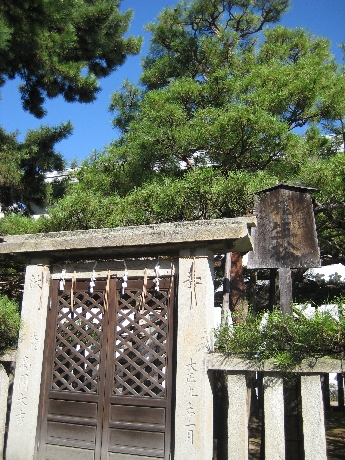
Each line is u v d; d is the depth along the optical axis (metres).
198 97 9.20
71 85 9.70
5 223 8.00
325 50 11.16
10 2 7.07
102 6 9.78
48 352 4.99
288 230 5.80
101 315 4.92
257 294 11.93
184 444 4.18
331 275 11.47
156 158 8.73
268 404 4.15
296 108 8.95
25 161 9.62
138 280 4.88
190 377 4.32
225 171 8.12
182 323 4.48
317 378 4.05
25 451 4.66
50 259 5.25
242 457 4.11
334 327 3.90
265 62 10.46
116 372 4.69
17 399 4.85
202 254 4.63
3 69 8.60
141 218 7.01
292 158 8.10
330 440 7.84
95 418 4.61
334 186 7.02
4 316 4.94
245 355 4.28
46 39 8.22
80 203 7.29
